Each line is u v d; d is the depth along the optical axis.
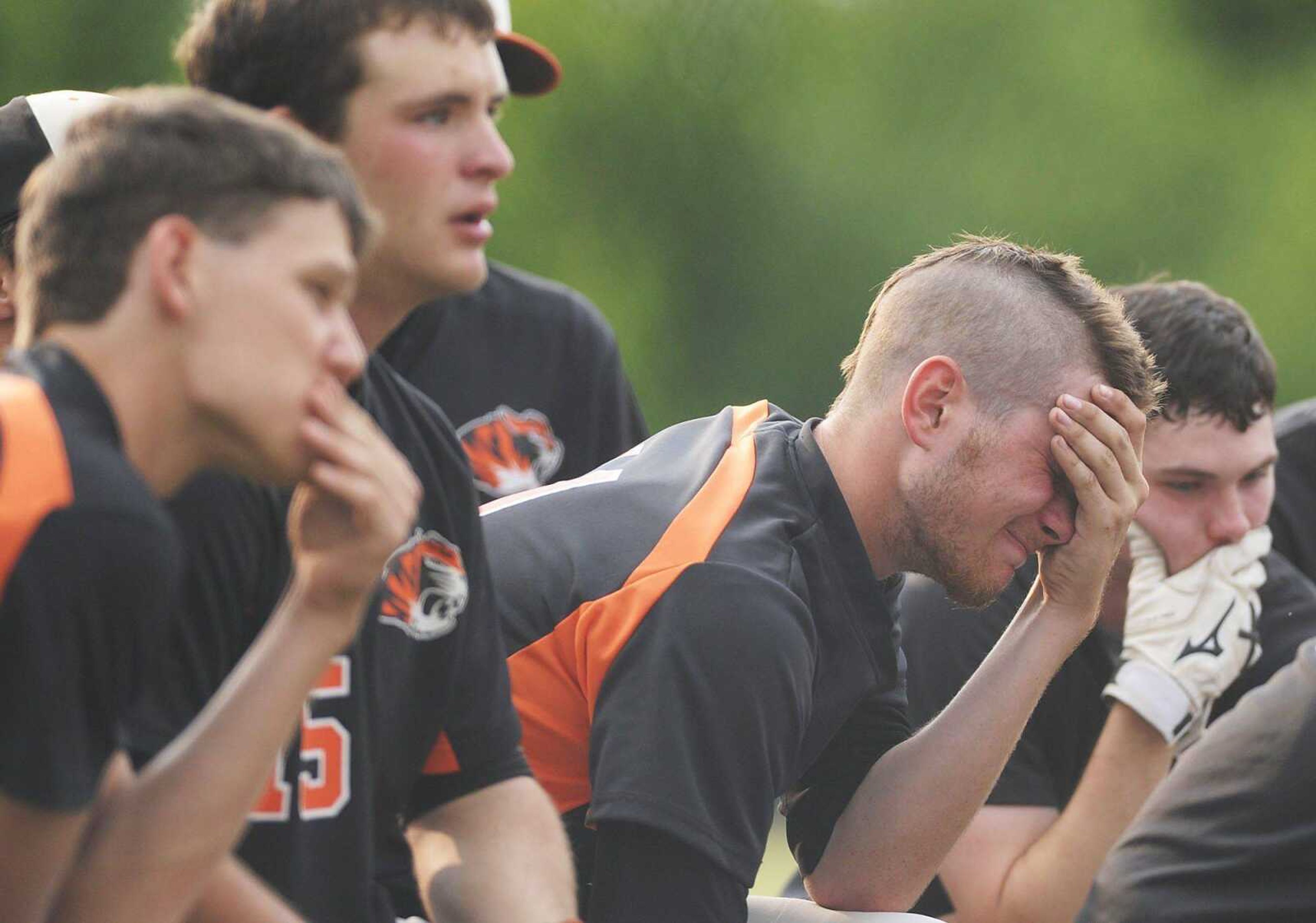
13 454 4.82
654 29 48.47
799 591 8.47
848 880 9.55
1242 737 9.48
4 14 40.88
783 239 48.19
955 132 48.12
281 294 5.29
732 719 7.92
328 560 5.52
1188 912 9.45
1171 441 11.23
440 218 7.12
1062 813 11.53
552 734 8.59
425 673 7.43
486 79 7.20
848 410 9.09
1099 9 48.59
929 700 11.20
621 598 8.29
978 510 8.80
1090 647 11.80
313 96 7.00
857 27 48.75
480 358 12.70
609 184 48.31
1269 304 47.06
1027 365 8.75
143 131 5.30
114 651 5.00
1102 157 47.78
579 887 8.80
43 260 5.31
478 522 7.80
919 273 9.14
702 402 48.03
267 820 6.77
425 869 7.63
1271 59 48.62
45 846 4.93
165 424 5.26
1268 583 12.50
